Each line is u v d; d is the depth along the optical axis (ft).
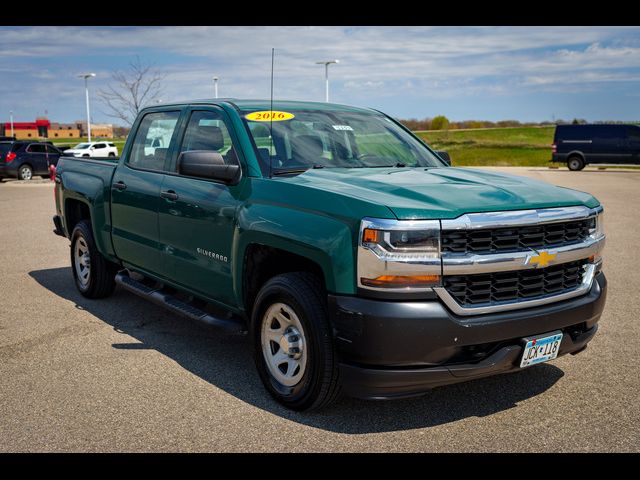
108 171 19.29
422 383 10.87
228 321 14.25
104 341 16.84
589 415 12.35
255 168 13.66
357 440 11.31
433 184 12.22
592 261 12.75
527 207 11.53
